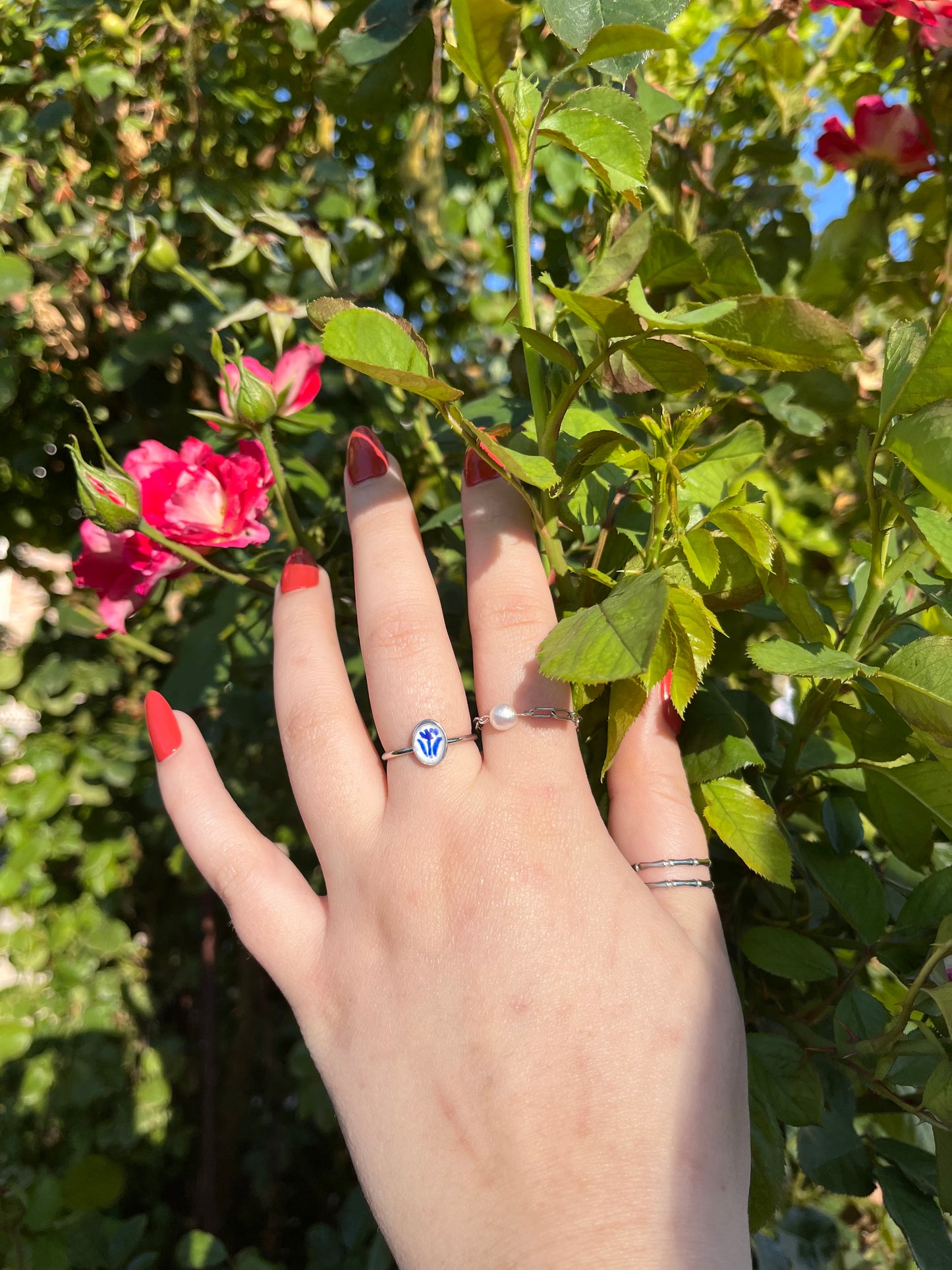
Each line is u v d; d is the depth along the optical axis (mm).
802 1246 245
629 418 188
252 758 394
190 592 434
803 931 211
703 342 146
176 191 352
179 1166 518
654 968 167
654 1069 160
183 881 462
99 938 467
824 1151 188
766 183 330
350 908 184
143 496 227
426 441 316
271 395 232
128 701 474
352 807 189
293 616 208
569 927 168
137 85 353
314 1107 414
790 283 334
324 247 312
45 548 462
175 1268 466
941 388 161
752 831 185
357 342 142
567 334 238
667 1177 153
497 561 187
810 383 285
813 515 324
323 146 376
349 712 198
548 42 311
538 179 352
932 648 167
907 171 295
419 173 337
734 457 204
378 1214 166
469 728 185
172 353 353
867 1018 190
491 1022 165
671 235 171
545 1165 156
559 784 177
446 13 290
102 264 341
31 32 353
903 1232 182
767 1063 184
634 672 135
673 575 181
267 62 379
